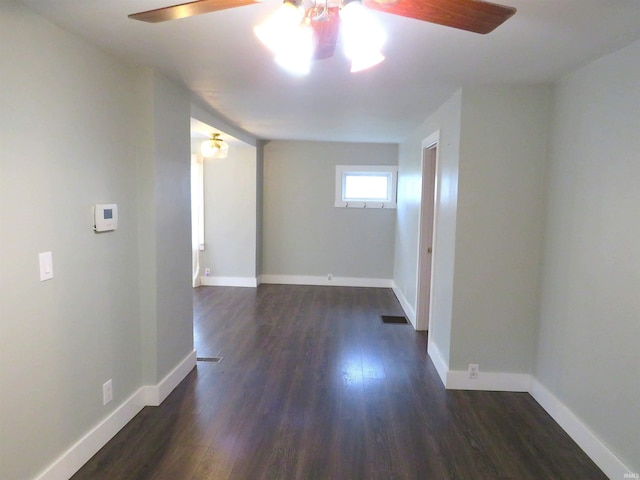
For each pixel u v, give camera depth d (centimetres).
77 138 193
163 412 253
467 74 243
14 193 157
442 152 323
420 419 250
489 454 218
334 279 611
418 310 421
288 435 230
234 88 280
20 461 163
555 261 256
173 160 272
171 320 277
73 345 194
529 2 152
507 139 271
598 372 212
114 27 180
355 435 232
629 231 191
